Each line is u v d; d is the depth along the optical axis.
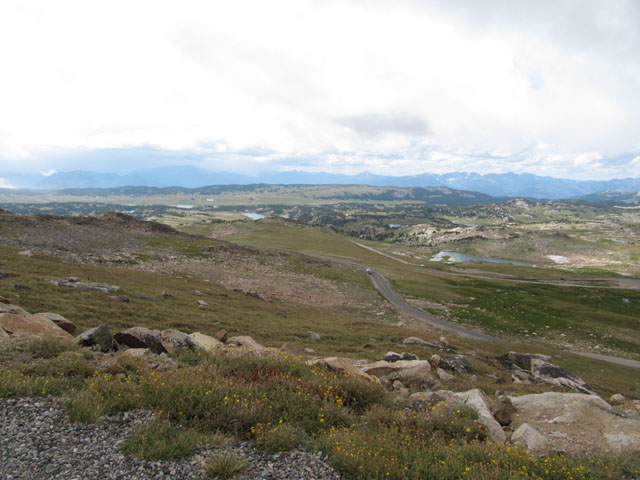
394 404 12.28
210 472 6.95
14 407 8.88
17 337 14.04
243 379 11.45
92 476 6.58
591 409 12.38
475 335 65.94
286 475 7.20
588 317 83.50
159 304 36.66
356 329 46.72
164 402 9.41
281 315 48.31
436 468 7.64
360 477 7.25
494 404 12.79
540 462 8.50
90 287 35.28
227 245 110.69
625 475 8.68
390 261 161.12
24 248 58.59
